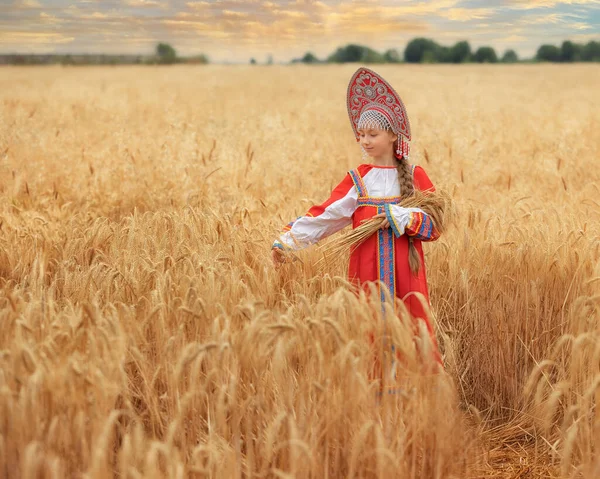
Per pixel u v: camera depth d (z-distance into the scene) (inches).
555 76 1763.0
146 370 124.6
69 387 106.2
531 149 421.4
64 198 287.7
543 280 175.6
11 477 102.7
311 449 113.7
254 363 117.3
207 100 875.4
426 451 121.9
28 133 402.6
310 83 1421.0
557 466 141.9
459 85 1322.6
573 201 253.6
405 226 148.4
